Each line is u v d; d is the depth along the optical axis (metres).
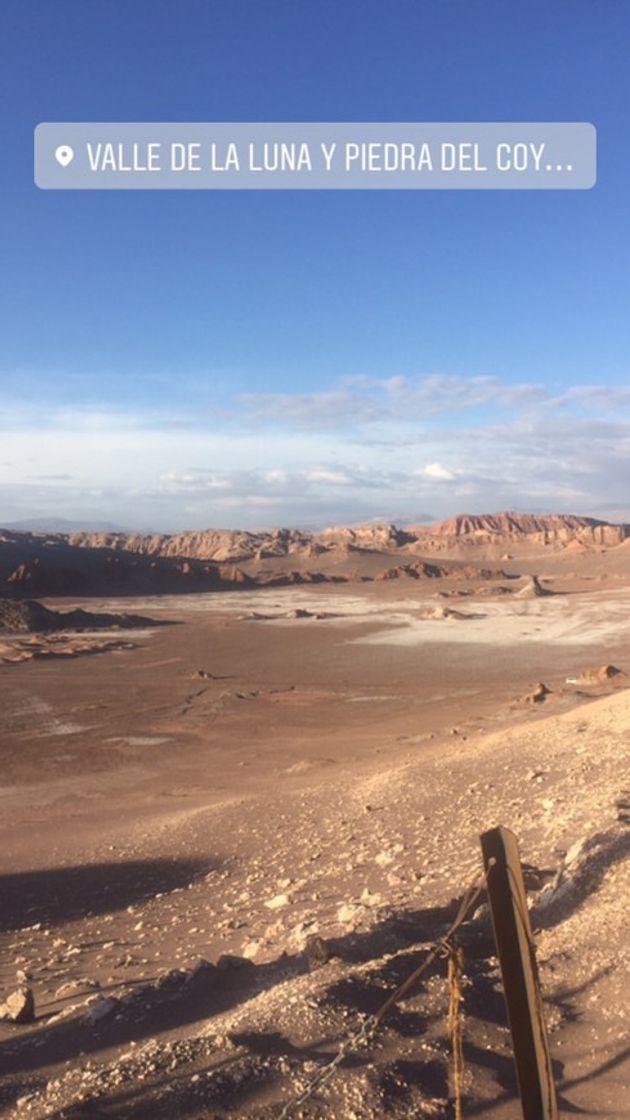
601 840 12.29
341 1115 5.85
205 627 130.25
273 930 14.15
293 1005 7.30
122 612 155.62
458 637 112.75
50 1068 7.28
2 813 37.59
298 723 58.41
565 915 10.38
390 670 85.88
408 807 26.03
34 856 27.36
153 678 83.75
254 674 85.44
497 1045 6.91
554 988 8.13
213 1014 8.52
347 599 182.12
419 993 7.64
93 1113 5.88
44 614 129.75
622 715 32.44
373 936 9.96
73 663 95.12
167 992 9.39
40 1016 10.00
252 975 9.90
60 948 17.42
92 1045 7.80
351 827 25.05
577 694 57.94
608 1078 6.50
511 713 52.94
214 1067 6.34
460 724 51.16
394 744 46.31
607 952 8.60
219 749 50.78
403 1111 5.92
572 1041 7.17
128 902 21.52
